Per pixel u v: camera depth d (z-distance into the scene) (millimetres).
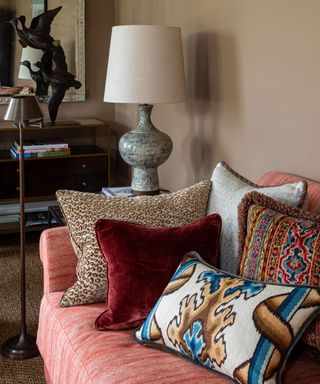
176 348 1651
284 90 2471
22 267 2566
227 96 2881
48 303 2080
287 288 1566
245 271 1788
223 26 2855
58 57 3826
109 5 4301
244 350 1482
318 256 1630
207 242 1935
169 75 2736
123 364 1618
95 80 4367
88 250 2002
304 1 2303
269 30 2525
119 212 2055
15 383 2361
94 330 1848
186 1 3193
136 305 1861
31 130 4203
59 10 3754
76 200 2078
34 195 4062
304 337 1587
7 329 2799
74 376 1687
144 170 2977
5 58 4051
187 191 2168
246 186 2137
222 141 2969
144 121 2955
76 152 4148
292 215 1844
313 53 2283
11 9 4020
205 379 1533
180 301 1683
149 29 2697
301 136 2395
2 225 4105
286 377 1562
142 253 1887
